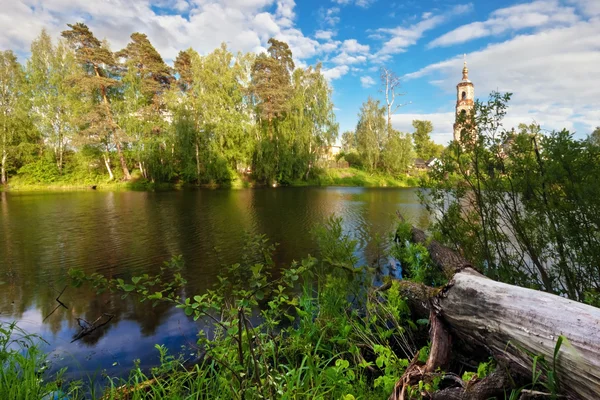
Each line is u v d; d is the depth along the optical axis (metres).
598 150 2.21
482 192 3.16
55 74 27.88
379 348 2.09
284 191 24.17
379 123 35.78
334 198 18.81
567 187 2.37
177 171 28.45
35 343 2.95
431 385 1.64
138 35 30.11
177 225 9.44
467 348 1.92
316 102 33.06
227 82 27.88
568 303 1.29
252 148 28.44
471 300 1.69
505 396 1.41
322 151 34.09
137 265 5.55
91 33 28.17
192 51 27.48
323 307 3.05
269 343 2.11
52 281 4.75
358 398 1.77
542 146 2.51
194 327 3.27
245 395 1.58
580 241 2.33
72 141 26.39
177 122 26.34
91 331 3.22
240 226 9.32
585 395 1.09
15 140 27.34
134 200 16.86
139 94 29.25
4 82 26.52
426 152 61.84
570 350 1.13
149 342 3.00
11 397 1.65
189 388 2.06
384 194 22.08
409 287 2.93
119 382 2.32
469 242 3.50
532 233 2.82
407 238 6.21
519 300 1.45
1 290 4.40
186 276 4.93
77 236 7.91
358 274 4.01
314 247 6.78
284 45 34.97
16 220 10.36
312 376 1.99
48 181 26.98
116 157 30.39
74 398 2.02
